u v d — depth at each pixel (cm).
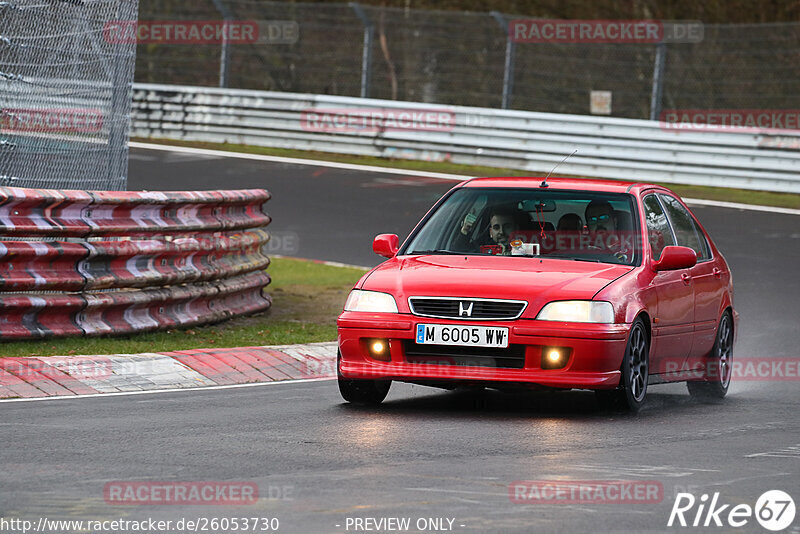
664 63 7562
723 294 2858
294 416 2255
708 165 7219
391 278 2398
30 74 3039
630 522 1480
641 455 1919
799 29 10350
